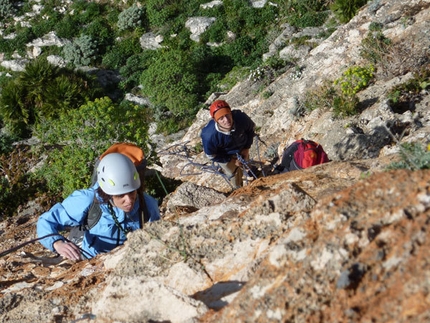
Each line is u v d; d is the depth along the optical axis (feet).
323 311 8.71
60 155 40.45
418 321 7.47
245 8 87.92
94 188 16.92
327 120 38.73
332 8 76.54
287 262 9.73
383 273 8.57
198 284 11.94
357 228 9.48
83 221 16.92
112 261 14.53
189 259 12.40
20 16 100.22
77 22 97.60
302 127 42.86
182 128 74.84
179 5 92.43
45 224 16.65
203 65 84.64
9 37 98.58
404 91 37.73
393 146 30.58
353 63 48.29
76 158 39.17
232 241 12.41
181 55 82.02
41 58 89.97
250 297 9.61
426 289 7.77
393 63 42.50
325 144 36.01
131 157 17.11
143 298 11.47
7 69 95.25
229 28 87.76
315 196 15.28
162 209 24.82
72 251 16.43
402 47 43.98
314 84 50.67
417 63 41.39
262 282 9.70
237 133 26.43
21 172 49.98
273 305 9.18
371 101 38.58
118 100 84.84
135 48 91.35
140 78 85.40
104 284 13.47
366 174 15.79
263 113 51.11
